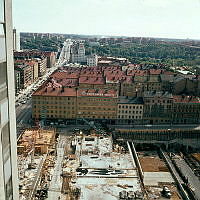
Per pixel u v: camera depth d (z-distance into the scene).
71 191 114.12
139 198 111.94
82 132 187.25
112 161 143.12
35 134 162.38
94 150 155.25
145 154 184.62
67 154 150.88
